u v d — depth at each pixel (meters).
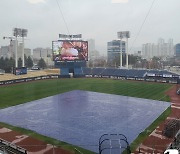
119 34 105.38
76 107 46.56
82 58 87.12
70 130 33.72
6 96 56.19
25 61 151.88
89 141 29.69
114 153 26.23
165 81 79.25
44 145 28.58
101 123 36.72
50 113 42.31
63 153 26.47
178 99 53.16
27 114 41.62
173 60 199.88
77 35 87.94
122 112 42.88
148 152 26.41
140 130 33.34
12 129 34.06
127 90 64.56
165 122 36.41
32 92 61.47
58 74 91.50
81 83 77.00
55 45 84.81
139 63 171.12
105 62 184.12
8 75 86.00
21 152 25.20
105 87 69.44
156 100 52.50
